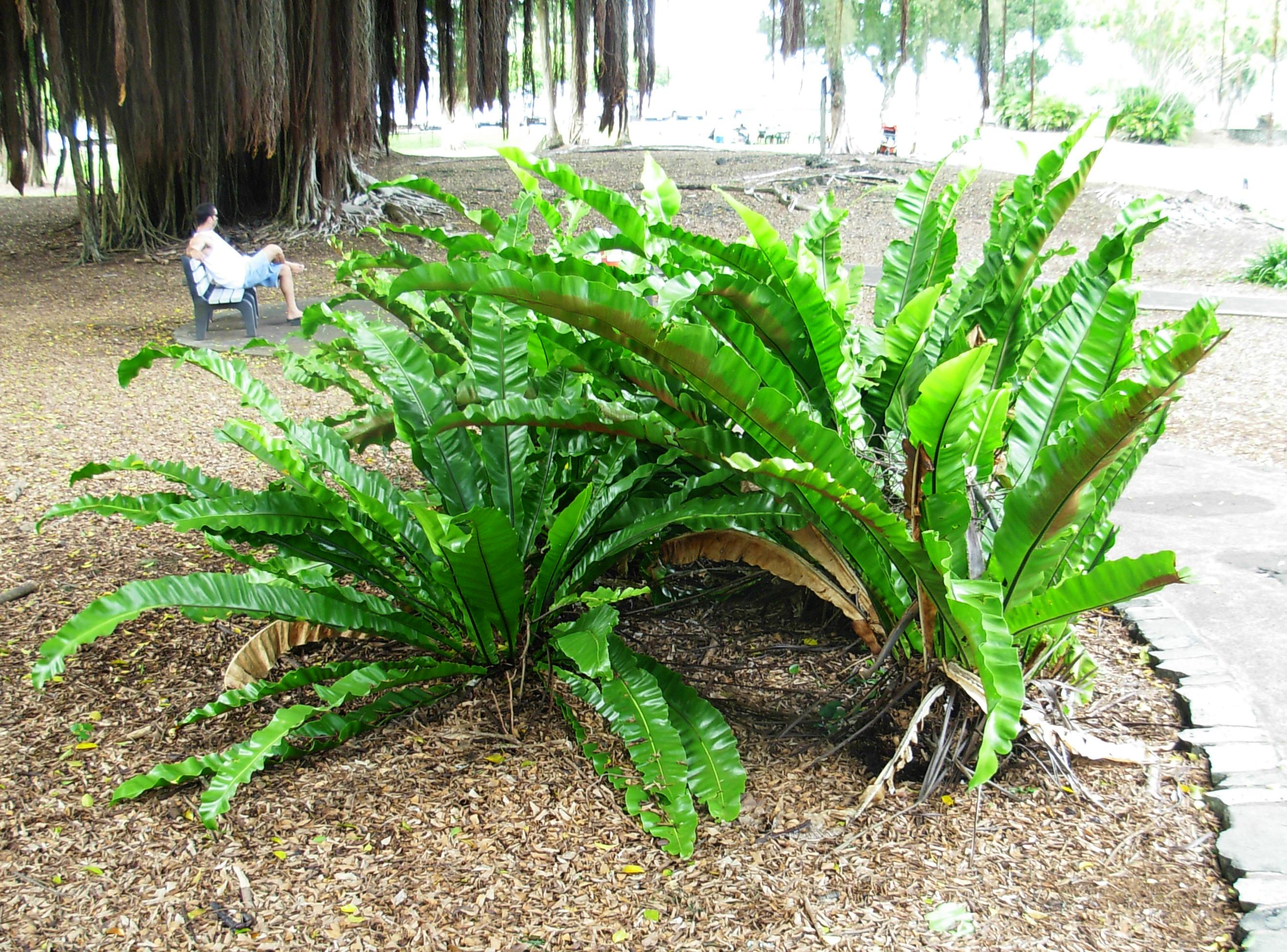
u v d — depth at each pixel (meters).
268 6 11.36
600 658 2.33
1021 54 24.20
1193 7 22.97
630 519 2.96
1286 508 4.66
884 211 16.11
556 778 2.62
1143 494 4.97
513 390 2.91
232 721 2.88
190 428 6.27
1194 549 4.19
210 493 2.94
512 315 3.12
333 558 2.90
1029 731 2.64
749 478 2.51
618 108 15.50
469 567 2.57
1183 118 24.02
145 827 2.40
